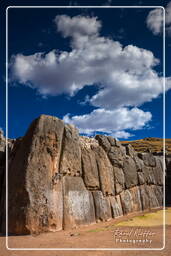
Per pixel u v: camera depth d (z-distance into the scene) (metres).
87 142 16.69
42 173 11.65
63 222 11.92
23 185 11.09
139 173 21.50
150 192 22.66
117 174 17.94
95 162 15.85
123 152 20.14
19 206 10.90
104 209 15.25
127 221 14.66
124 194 18.44
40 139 12.15
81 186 13.94
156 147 61.47
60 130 13.10
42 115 12.67
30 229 10.50
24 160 11.66
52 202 11.49
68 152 13.37
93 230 11.82
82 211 13.29
